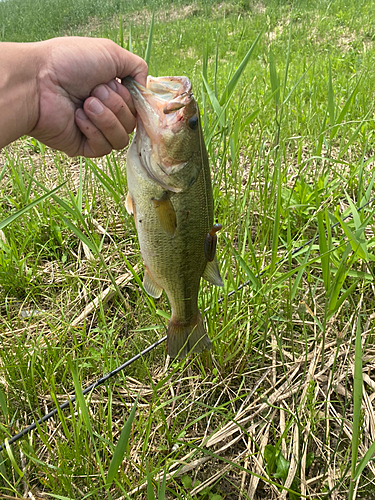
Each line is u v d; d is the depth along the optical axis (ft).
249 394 1.92
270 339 2.14
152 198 1.50
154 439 1.78
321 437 1.77
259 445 1.75
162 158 1.47
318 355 2.05
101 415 1.80
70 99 1.44
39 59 1.37
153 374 2.04
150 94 1.47
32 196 3.21
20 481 1.65
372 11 8.93
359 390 1.20
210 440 1.75
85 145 1.57
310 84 4.61
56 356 1.98
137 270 2.48
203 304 2.03
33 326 2.25
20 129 1.37
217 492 1.64
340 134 3.68
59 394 1.95
